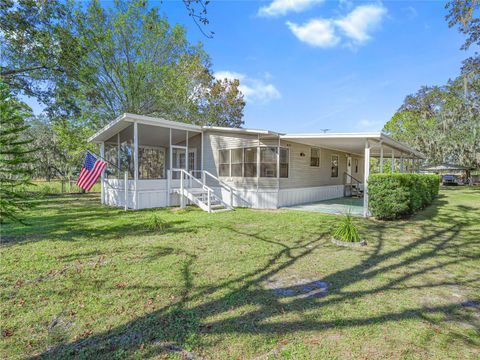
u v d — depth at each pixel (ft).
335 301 11.12
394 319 9.78
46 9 43.45
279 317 9.84
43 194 55.16
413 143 109.70
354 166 62.69
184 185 41.68
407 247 19.03
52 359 7.58
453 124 97.86
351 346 8.25
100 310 10.21
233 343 8.32
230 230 23.89
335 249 18.40
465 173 115.14
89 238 20.88
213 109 99.04
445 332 9.04
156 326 9.20
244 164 40.60
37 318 9.66
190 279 13.15
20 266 14.79
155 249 18.01
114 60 58.95
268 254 17.13
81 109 57.31
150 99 64.85
